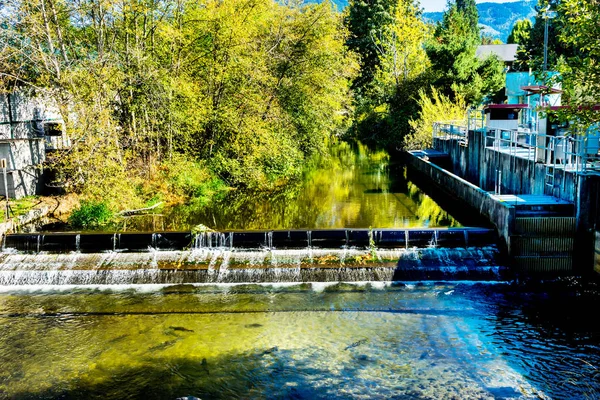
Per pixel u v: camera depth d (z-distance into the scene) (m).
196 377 10.82
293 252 16.38
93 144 21.92
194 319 13.52
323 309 13.88
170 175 26.20
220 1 28.73
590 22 13.63
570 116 14.11
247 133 28.11
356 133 55.50
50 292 15.65
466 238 16.61
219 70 27.25
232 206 24.28
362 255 16.14
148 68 25.64
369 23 63.53
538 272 15.61
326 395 10.07
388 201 24.69
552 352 11.41
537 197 16.94
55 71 23.33
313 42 32.31
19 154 23.86
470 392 10.02
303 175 32.97
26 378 10.98
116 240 17.52
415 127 42.41
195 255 16.61
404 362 11.13
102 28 25.14
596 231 15.18
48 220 21.58
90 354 11.88
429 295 14.53
